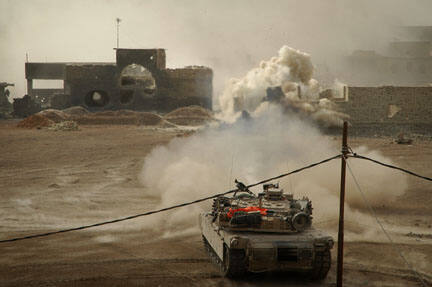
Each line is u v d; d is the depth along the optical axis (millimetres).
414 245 36219
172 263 32062
